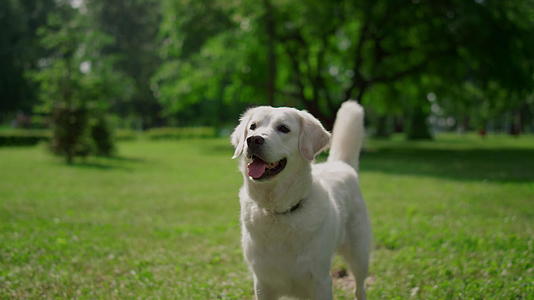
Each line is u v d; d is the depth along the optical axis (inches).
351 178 171.3
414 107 1198.9
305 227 127.9
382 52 954.7
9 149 1037.2
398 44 928.9
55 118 724.0
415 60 977.5
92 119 779.4
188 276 187.5
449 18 837.8
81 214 312.0
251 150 129.7
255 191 131.1
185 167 651.5
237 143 156.2
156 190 427.5
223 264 204.5
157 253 219.9
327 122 978.1
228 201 362.3
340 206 154.7
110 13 2065.7
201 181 496.1
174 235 254.7
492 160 749.9
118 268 197.8
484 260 197.5
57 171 577.9
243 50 1010.1
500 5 863.1
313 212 130.0
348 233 164.4
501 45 826.2
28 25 1619.1
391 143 1364.4
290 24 922.7
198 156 870.4
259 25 861.8
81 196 390.0
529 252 206.1
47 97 741.9
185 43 1031.6
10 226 267.1
